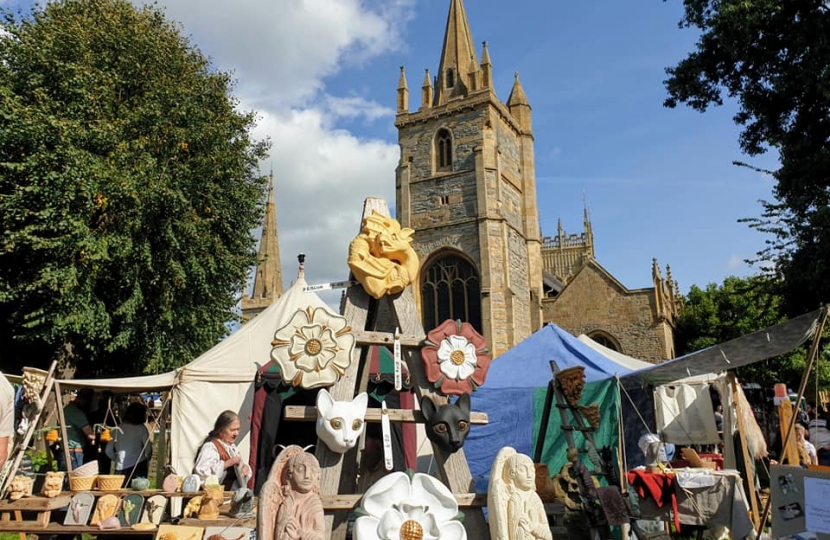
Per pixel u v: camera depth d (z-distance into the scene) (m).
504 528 4.38
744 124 15.31
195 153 17.91
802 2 12.91
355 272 5.23
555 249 60.72
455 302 34.09
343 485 5.21
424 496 4.30
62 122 14.59
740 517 7.32
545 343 10.63
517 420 9.33
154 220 16.69
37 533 5.38
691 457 8.94
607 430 8.35
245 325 10.59
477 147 34.44
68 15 17.06
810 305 13.71
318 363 4.67
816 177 13.00
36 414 7.30
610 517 5.65
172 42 18.75
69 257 14.95
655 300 31.83
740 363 8.12
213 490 5.50
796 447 9.00
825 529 5.07
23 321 15.70
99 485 5.96
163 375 9.97
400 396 7.87
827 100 12.69
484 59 35.94
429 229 35.09
